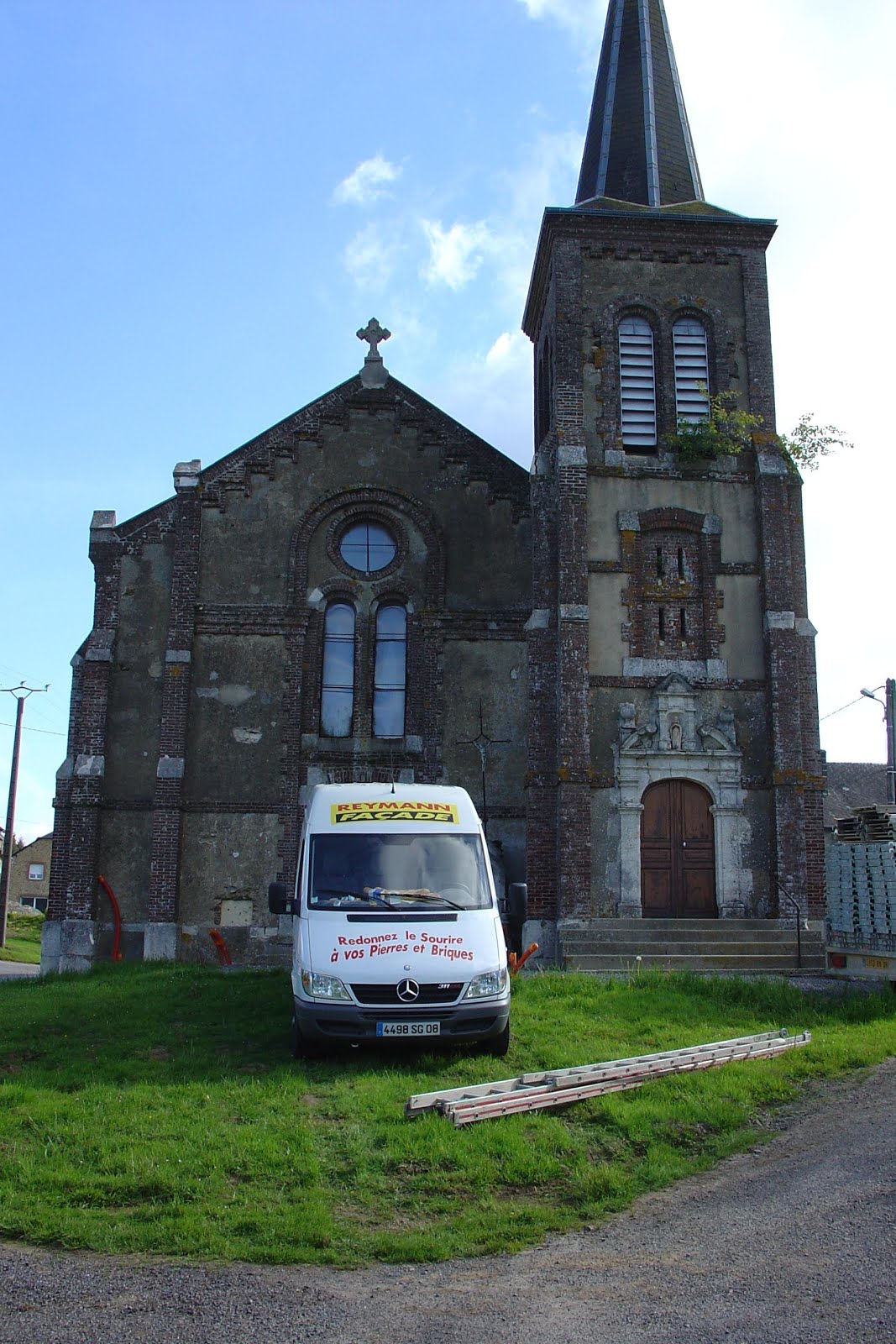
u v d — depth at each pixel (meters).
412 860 14.27
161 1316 6.89
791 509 24.83
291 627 25.12
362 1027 12.52
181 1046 13.73
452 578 25.56
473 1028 12.75
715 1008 15.99
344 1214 8.76
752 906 22.44
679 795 23.02
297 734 24.58
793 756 22.78
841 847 18.58
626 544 23.75
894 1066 13.03
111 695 24.92
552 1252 8.09
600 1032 14.27
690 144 28.39
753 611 23.80
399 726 25.22
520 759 24.67
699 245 25.69
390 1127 10.30
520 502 25.98
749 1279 7.36
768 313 25.44
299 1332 6.68
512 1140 10.02
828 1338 6.40
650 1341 6.46
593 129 29.23
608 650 23.30
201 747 24.50
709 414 24.88
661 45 29.03
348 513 25.91
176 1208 8.56
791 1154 10.15
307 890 13.90
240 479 25.77
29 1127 10.41
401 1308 7.05
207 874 23.95
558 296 25.11
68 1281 7.44
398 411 26.33
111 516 25.86
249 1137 9.99
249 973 20.28
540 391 29.28
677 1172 9.78
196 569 25.22
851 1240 7.96
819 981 18.89
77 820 23.94
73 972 22.36
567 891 21.84
